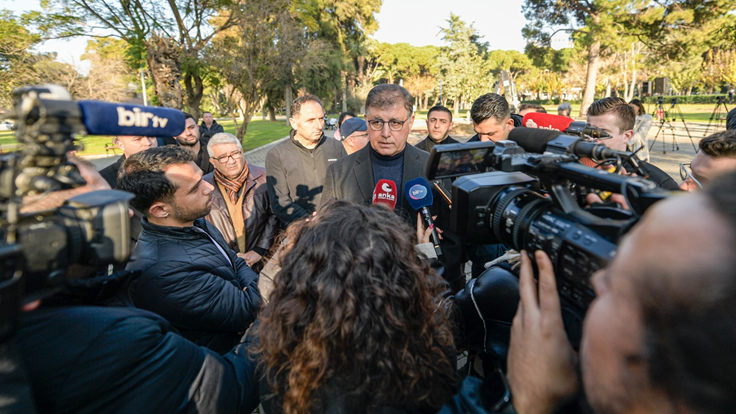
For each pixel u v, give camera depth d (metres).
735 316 0.36
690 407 0.41
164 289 1.43
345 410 0.82
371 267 0.80
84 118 0.68
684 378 0.40
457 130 20.75
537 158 0.94
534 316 0.74
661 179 2.17
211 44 14.23
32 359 0.76
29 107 0.63
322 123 3.12
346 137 3.23
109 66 16.88
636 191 0.69
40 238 0.63
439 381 0.87
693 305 0.38
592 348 0.53
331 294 0.78
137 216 2.33
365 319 0.78
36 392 0.76
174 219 1.57
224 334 1.58
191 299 1.46
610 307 0.50
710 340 0.37
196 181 1.58
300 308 0.82
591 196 0.95
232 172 2.72
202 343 1.52
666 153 11.97
